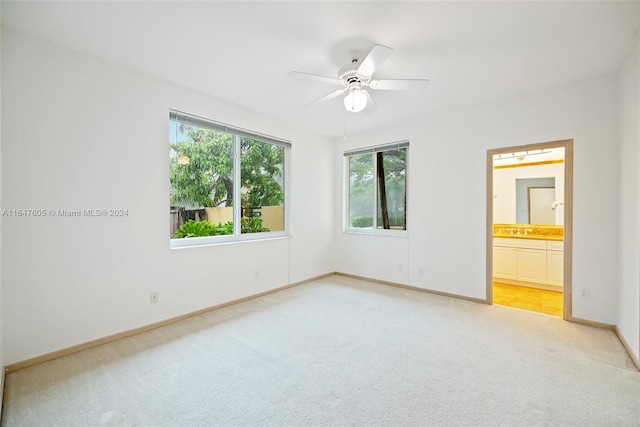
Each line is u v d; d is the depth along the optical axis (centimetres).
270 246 394
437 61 244
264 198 400
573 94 289
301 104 347
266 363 215
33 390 182
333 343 247
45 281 216
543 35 208
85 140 234
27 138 207
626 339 238
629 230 235
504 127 331
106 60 244
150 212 274
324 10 182
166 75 272
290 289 412
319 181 473
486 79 280
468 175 359
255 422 156
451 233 374
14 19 190
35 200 211
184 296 301
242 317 306
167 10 182
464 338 256
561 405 168
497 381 192
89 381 192
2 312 197
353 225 494
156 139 278
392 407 167
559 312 325
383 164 452
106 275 247
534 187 479
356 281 458
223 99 331
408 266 416
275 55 236
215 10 182
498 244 459
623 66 246
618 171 263
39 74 212
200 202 328
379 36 209
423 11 182
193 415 161
